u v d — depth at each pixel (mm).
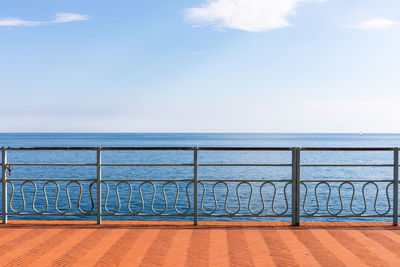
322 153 69938
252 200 16875
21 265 3621
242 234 4691
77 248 4133
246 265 3635
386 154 67312
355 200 18344
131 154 63031
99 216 5156
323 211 15148
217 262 3711
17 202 18109
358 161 50188
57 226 5043
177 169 38062
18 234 4668
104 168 38375
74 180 5203
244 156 59594
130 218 13180
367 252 4031
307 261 3750
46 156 58188
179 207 15992
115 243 4312
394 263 3701
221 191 19969
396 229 4965
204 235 4641
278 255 3926
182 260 3762
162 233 4723
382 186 23609
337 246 4230
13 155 60688
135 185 23500
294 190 5121
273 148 5098
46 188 22281
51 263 3678
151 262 3709
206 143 134375
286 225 5145
